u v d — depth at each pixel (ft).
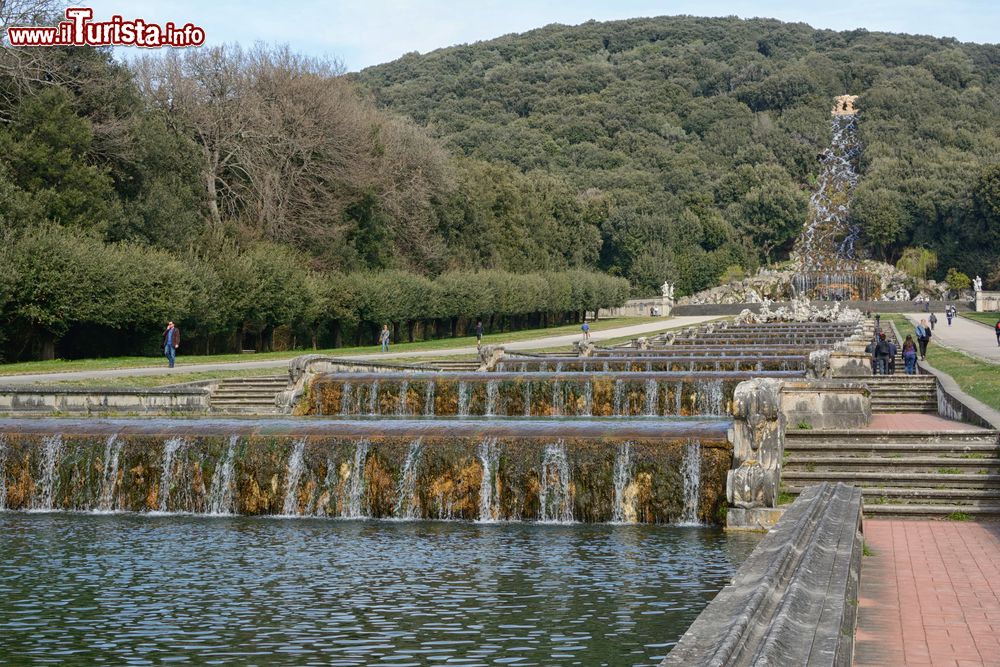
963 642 33.22
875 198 589.32
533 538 63.21
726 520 67.56
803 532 40.06
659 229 551.59
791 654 24.45
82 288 178.70
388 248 301.63
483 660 37.60
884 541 54.80
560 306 370.94
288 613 44.45
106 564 55.01
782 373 119.03
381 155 295.89
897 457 71.72
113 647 39.65
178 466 76.02
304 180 266.98
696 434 69.92
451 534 65.10
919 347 175.73
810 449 75.36
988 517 63.16
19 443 77.56
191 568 53.78
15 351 182.70
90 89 212.64
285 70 268.00
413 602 46.14
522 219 408.46
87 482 76.89
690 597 46.88
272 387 138.21
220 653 38.81
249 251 228.84
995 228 534.78
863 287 506.07
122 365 170.30
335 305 246.88
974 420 87.45
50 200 193.26
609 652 38.45
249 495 75.10
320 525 69.51
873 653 31.89
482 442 72.49
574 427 73.05
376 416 120.98
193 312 202.90
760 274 551.59
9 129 196.03
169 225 217.15
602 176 627.87
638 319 415.85
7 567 54.13
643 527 67.87
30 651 39.17
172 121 245.65
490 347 156.66
